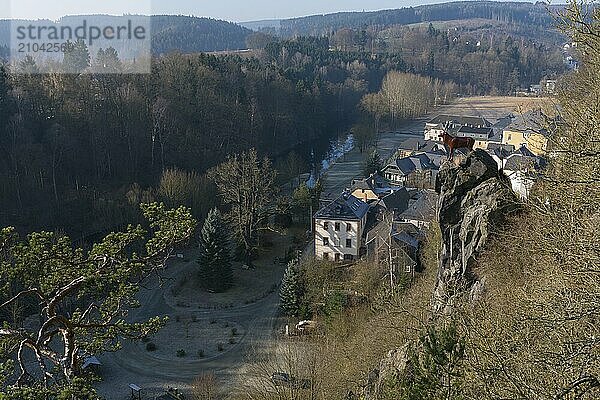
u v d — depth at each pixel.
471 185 23.61
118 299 12.41
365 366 26.67
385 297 34.47
